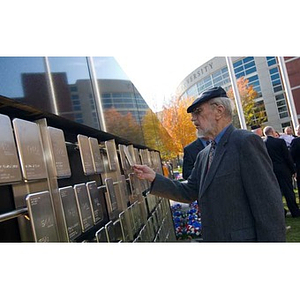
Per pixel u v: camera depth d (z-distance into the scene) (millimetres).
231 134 1266
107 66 1978
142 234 1933
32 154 839
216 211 1229
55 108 1111
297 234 3295
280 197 1172
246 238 1154
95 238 1196
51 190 944
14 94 867
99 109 1688
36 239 785
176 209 5551
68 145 1265
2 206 803
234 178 1194
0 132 715
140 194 2143
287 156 4309
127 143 2586
